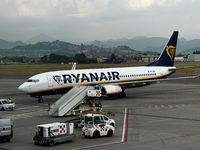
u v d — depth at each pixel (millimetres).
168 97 58438
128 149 22828
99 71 57188
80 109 38219
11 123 26016
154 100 54031
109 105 48094
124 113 40125
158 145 23953
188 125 31984
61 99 40875
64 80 51719
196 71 155000
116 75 58250
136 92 68938
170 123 33094
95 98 43719
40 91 49969
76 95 40219
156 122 33719
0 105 45094
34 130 30703
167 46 67375
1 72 170375
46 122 35094
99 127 26781
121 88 55062
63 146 24250
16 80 109688
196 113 39594
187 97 57969
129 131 29312
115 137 26953
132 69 62125
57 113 38500
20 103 53000
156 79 62750
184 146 23609
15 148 23938
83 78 53812
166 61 67750
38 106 48750
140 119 35656
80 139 26609
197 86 82188
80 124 31594
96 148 23281
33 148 23875
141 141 25328
